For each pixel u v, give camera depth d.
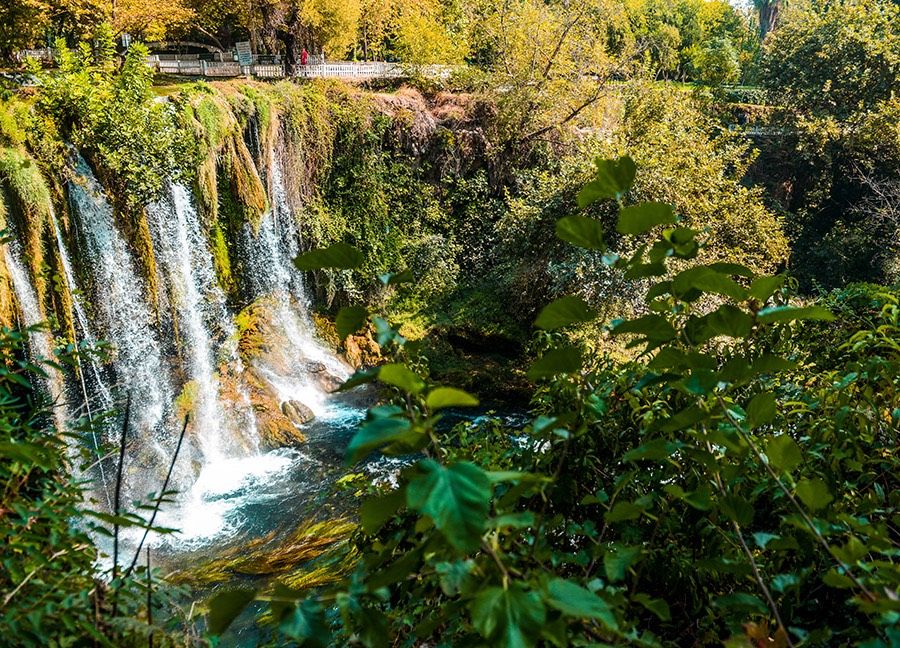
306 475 9.76
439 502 0.80
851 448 1.90
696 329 1.43
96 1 12.79
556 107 18.45
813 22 23.44
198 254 12.45
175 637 1.82
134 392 10.37
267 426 11.09
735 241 13.58
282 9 18.59
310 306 14.95
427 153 17.47
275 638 1.77
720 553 1.74
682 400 2.01
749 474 1.75
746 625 1.29
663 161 13.15
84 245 10.01
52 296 9.27
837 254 19.23
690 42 40.75
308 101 15.26
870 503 1.72
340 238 15.69
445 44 20.08
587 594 0.87
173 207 11.74
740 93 25.59
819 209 22.03
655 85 16.50
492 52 19.42
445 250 16.86
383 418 0.94
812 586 1.77
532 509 2.06
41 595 1.51
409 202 17.25
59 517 1.74
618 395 2.06
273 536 7.91
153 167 10.93
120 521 1.60
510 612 0.80
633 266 1.42
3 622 1.35
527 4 18.77
